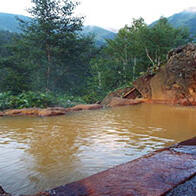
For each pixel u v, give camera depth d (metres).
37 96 11.23
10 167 2.92
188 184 1.19
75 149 3.76
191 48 11.95
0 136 4.84
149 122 6.52
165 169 1.39
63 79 25.30
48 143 4.20
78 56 24.61
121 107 11.22
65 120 7.12
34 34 21.30
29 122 6.76
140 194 1.07
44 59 22.78
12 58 20.42
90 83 23.22
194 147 1.88
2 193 1.42
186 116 7.61
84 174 2.66
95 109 10.48
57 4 20.88
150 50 22.97
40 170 2.80
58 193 1.11
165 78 12.68
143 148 3.79
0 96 10.49
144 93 13.72
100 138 4.57
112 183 1.20
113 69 23.19
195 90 11.09
